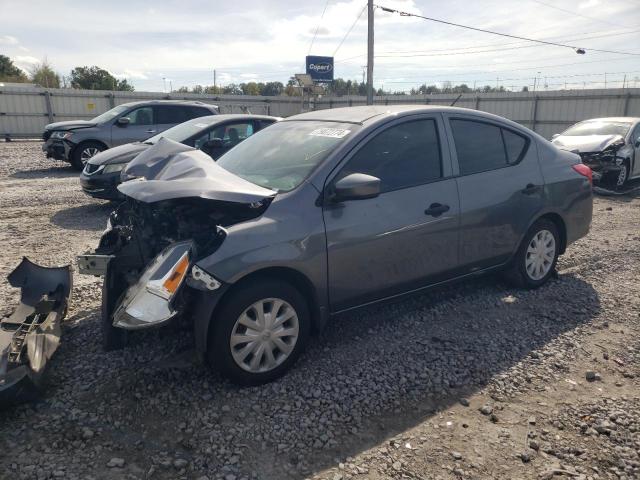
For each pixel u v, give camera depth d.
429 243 4.11
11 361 3.12
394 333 4.20
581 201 5.30
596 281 5.44
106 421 3.02
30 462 2.67
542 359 3.80
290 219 3.43
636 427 3.02
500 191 4.56
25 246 6.54
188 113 13.89
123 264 3.80
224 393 3.31
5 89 24.45
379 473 2.65
